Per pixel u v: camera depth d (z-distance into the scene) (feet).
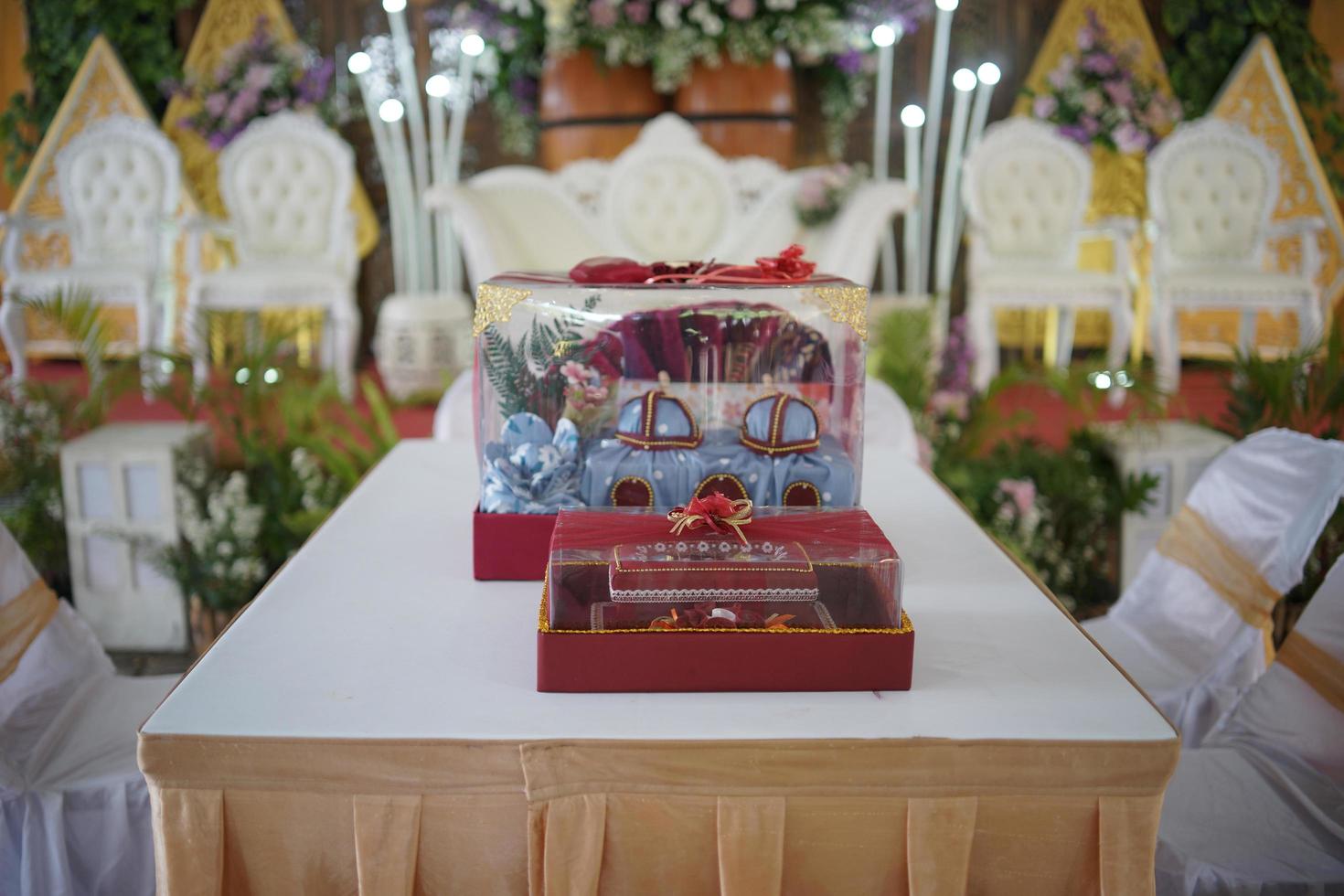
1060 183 15.78
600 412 4.19
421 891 3.11
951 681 3.31
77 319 10.09
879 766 2.97
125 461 8.52
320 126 15.69
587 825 2.99
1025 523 9.20
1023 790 3.00
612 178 14.80
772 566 3.24
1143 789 2.99
